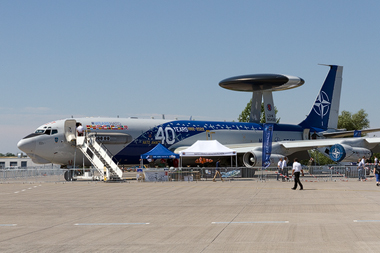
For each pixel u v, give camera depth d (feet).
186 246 33.45
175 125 152.05
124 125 139.33
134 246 33.68
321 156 315.37
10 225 44.57
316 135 194.49
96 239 36.65
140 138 140.97
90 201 67.97
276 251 31.32
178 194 79.97
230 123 171.32
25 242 35.63
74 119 130.52
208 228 41.70
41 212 54.85
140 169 121.29
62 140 127.44
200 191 86.53
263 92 202.39
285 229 40.50
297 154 177.06
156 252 31.55
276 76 182.09
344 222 44.21
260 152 136.26
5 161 264.11
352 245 32.94
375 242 33.96
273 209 56.18
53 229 41.98
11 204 63.98
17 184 111.75
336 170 132.05
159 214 52.44
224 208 57.93
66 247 33.55
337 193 80.02
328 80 202.18
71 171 126.31
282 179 119.14
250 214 51.52
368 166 147.23
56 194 80.84
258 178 130.82
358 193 79.82
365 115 352.08
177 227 42.55
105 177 118.01
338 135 188.85
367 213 51.13
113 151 136.05
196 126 157.79
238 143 168.76
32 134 127.24
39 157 127.34
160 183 112.68
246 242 34.65
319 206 59.00
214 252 31.32
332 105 203.51
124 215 51.72
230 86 193.16
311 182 115.34
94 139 125.08
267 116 200.03
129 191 87.40
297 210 54.80
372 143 144.56
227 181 119.34
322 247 32.37
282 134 183.32
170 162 148.05
